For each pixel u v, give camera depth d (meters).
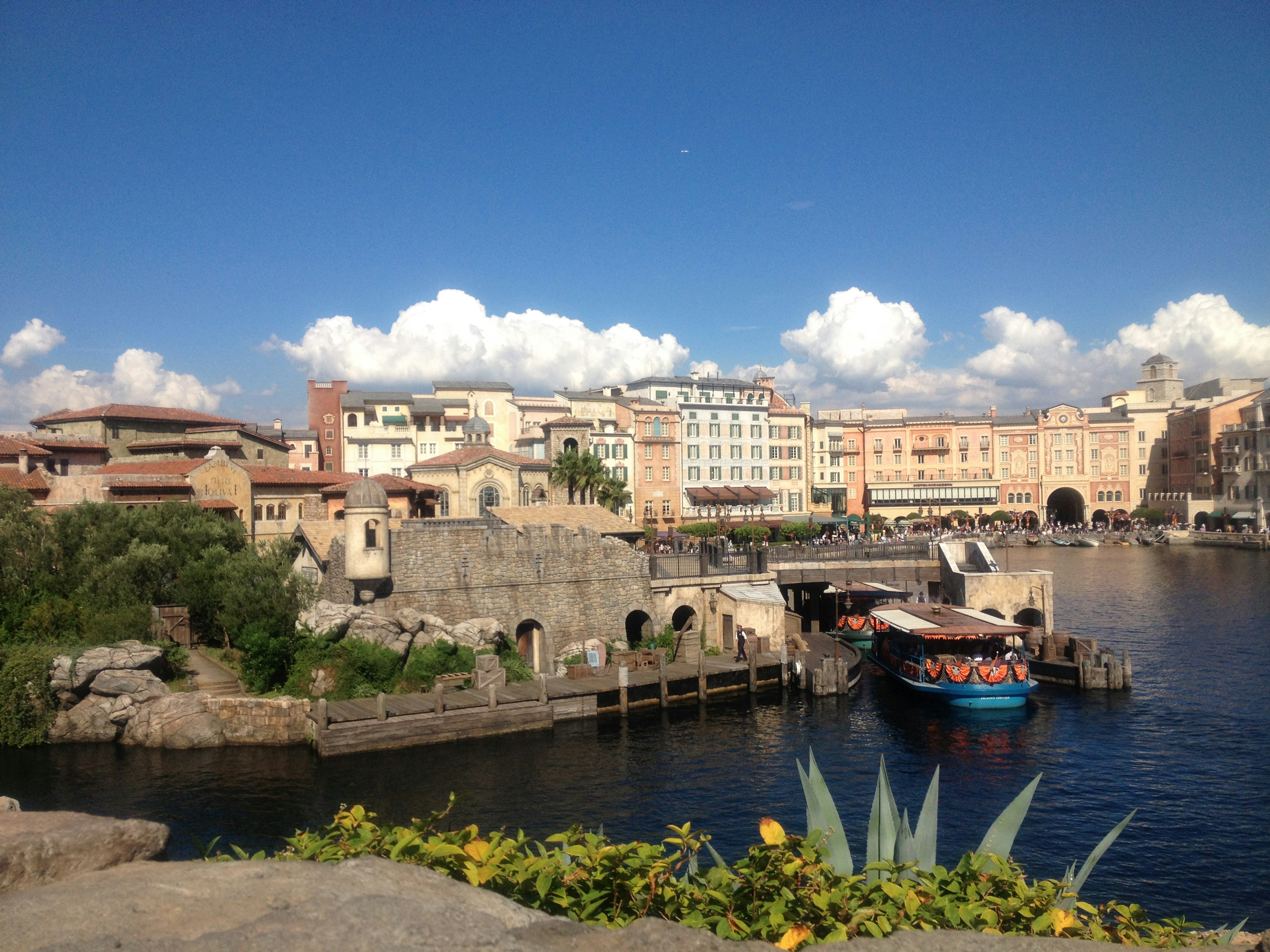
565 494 81.38
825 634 63.12
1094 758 36.25
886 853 10.16
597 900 7.66
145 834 6.98
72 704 38.62
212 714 37.88
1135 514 153.25
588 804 31.67
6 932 5.38
